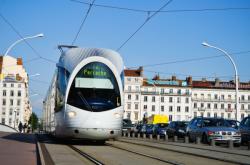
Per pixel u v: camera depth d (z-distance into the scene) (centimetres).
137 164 1345
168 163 1398
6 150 1788
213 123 2922
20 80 13638
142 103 14562
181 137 3947
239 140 2734
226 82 15100
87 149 1978
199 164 1407
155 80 14725
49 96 3234
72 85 2153
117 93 2177
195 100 14750
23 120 13638
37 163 1312
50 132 2861
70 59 2264
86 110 2108
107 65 2200
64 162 1366
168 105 14612
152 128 4847
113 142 2775
